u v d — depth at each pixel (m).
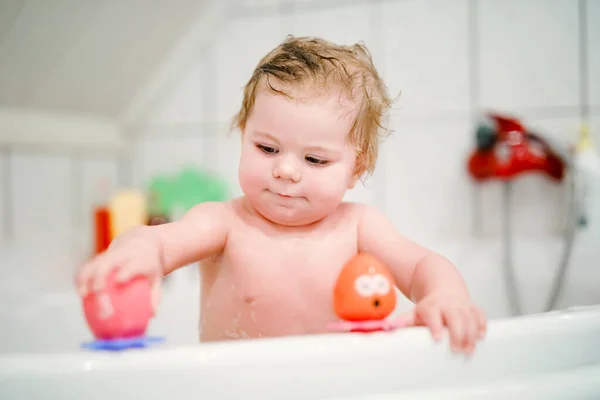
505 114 1.74
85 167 1.87
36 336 1.25
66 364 0.52
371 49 1.85
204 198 1.78
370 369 0.57
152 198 1.77
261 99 0.79
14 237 1.58
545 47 1.71
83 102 1.86
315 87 0.77
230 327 0.87
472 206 1.76
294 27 1.93
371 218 0.90
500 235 1.74
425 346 0.59
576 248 1.56
